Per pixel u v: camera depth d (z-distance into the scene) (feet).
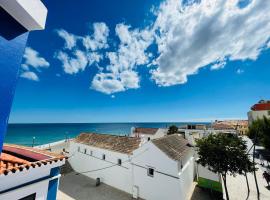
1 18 8.89
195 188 56.03
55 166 24.73
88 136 83.92
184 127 152.25
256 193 50.80
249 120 187.21
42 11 10.79
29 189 21.04
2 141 8.48
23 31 10.24
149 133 138.62
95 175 67.41
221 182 53.72
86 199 50.65
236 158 40.47
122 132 349.82
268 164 78.95
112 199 50.75
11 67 9.26
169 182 45.65
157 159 48.96
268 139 84.17
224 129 153.58
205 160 45.11
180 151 55.57
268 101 166.40
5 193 18.45
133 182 54.08
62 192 54.90
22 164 22.08
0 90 8.58
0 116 8.47
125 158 57.88
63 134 290.15
